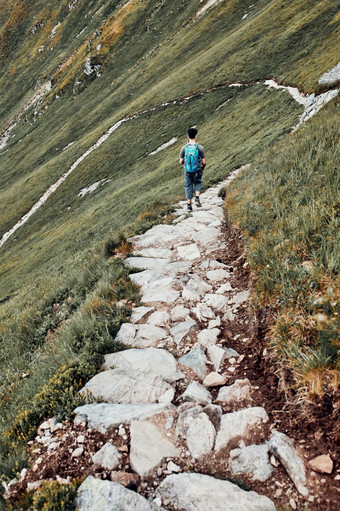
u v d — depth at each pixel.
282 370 3.66
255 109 48.25
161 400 3.88
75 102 134.62
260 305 4.62
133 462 3.15
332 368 3.21
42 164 101.75
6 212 81.31
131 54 135.88
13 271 52.22
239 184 12.84
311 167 7.13
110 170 70.06
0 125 172.62
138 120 77.50
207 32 101.12
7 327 10.77
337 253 4.16
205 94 67.69
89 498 2.77
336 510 2.51
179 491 2.81
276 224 5.92
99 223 43.19
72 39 189.88
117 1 183.62
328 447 2.91
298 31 62.09
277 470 2.89
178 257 7.94
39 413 4.00
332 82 26.73
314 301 3.83
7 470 3.33
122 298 6.34
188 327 5.07
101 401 3.99
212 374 4.14
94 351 4.86
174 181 39.06
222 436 3.25
